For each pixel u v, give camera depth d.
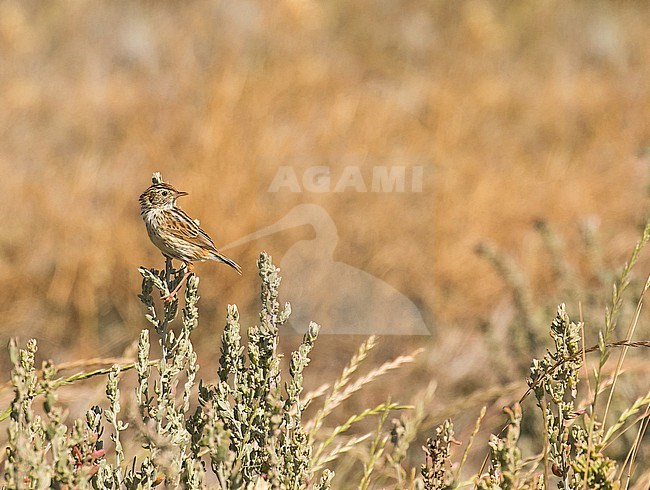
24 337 11.01
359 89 18.55
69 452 3.89
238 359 4.48
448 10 24.41
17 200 12.45
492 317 10.91
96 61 19.52
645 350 7.76
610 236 13.24
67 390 7.35
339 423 9.27
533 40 24.58
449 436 4.34
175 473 4.07
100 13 21.12
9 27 19.20
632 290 8.04
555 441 4.34
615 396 7.06
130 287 11.40
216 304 11.30
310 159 13.66
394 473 5.71
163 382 4.35
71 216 12.19
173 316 4.49
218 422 4.00
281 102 16.27
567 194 14.43
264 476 4.33
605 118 18.61
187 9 21.08
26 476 3.83
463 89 19.78
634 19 26.02
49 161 14.45
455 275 11.65
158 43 19.61
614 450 6.87
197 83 17.34
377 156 14.36
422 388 9.73
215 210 12.02
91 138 15.23
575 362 4.30
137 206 12.83
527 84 21.06
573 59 23.89
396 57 22.28
